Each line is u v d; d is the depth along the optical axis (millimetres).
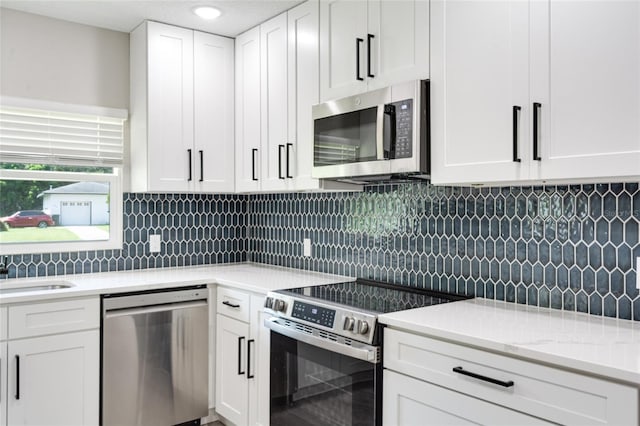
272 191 3008
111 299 2615
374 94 2162
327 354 2059
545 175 1624
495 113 1763
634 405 1203
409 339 1751
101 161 3143
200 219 3570
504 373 1474
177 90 3062
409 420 1750
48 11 2861
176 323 2818
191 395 2877
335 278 2885
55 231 3041
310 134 2609
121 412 2646
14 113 2867
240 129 3217
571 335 1554
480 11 1812
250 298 2635
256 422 2576
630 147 1432
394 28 2146
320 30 2545
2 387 2320
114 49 3170
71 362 2500
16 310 2350
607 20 1483
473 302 2127
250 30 3104
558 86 1596
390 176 2213
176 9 2816
